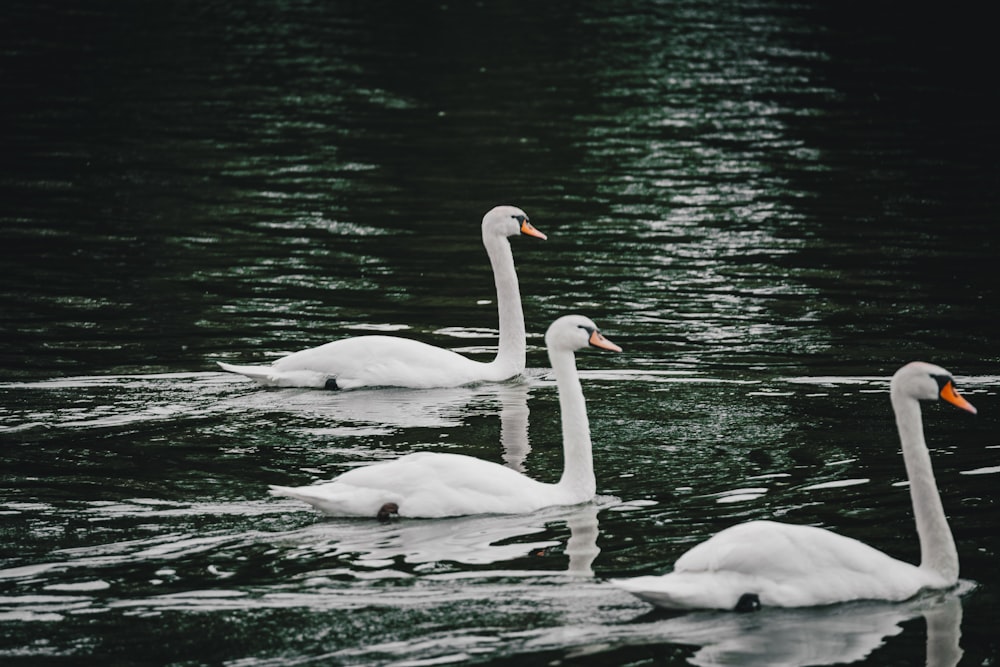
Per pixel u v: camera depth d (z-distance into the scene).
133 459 14.76
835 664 10.34
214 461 14.75
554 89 39.88
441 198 28.59
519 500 13.38
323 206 27.81
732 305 21.38
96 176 29.86
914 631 10.93
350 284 22.67
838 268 23.48
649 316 20.89
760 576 11.30
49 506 13.38
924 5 53.84
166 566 12.02
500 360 18.31
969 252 24.41
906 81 41.16
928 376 11.88
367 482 13.26
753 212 27.52
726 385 17.56
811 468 14.61
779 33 49.03
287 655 10.38
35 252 24.19
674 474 14.49
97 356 18.56
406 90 39.62
